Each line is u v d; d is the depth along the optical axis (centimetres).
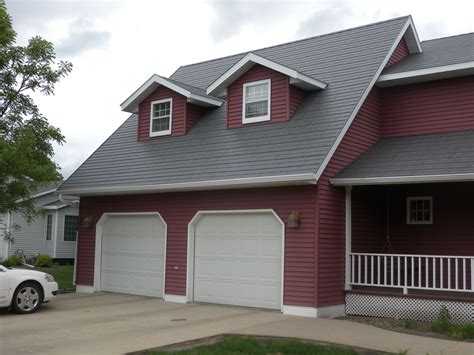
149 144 1684
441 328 1064
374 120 1485
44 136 1376
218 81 1540
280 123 1427
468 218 1348
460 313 1148
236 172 1311
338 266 1277
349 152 1352
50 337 977
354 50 1578
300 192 1258
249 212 1345
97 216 1683
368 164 1312
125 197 1619
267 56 1798
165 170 1489
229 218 1398
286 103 1427
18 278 1234
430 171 1180
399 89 1505
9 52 1388
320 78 1515
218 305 1380
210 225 1434
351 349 879
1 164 1238
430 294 1209
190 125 1653
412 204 1441
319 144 1259
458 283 1292
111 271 1652
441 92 1440
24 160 1270
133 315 1224
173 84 1639
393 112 1505
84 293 1641
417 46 1647
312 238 1226
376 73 1433
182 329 1053
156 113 1727
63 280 1962
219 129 1563
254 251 1345
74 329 1053
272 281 1305
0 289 1200
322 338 975
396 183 1220
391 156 1334
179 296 1451
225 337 974
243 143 1429
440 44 1720
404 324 1148
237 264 1372
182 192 1482
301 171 1192
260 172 1262
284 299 1255
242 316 1208
